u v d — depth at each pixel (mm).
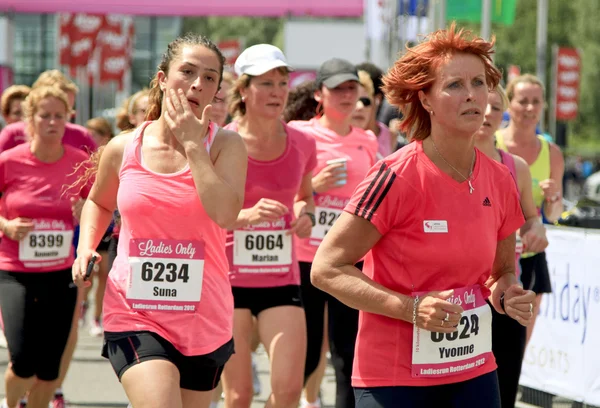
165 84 10922
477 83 9273
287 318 14297
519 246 15719
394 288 9492
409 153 9453
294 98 21016
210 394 10961
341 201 17531
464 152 9469
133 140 10766
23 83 83688
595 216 30766
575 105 66812
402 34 37938
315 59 59281
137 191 10484
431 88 9367
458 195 9406
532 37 109750
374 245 9547
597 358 17766
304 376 16484
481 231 9508
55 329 16344
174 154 10641
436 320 9016
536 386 19969
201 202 10336
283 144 15195
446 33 9312
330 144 17781
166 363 10258
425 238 9336
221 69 10945
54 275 16500
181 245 10523
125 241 10695
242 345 14133
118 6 59844
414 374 9438
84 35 63812
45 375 16156
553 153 18688
